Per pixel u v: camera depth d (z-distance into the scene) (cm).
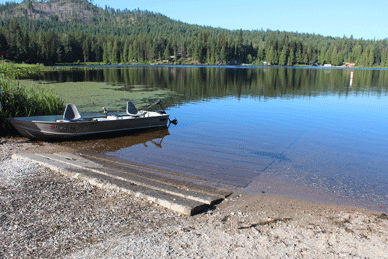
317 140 888
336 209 462
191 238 371
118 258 328
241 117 1216
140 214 432
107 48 11238
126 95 1738
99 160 700
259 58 11731
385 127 1052
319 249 350
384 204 488
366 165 682
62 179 550
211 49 10912
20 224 394
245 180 585
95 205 456
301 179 594
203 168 652
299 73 5053
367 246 356
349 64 11694
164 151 776
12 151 742
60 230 384
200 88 2281
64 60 9875
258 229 396
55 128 825
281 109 1403
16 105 962
